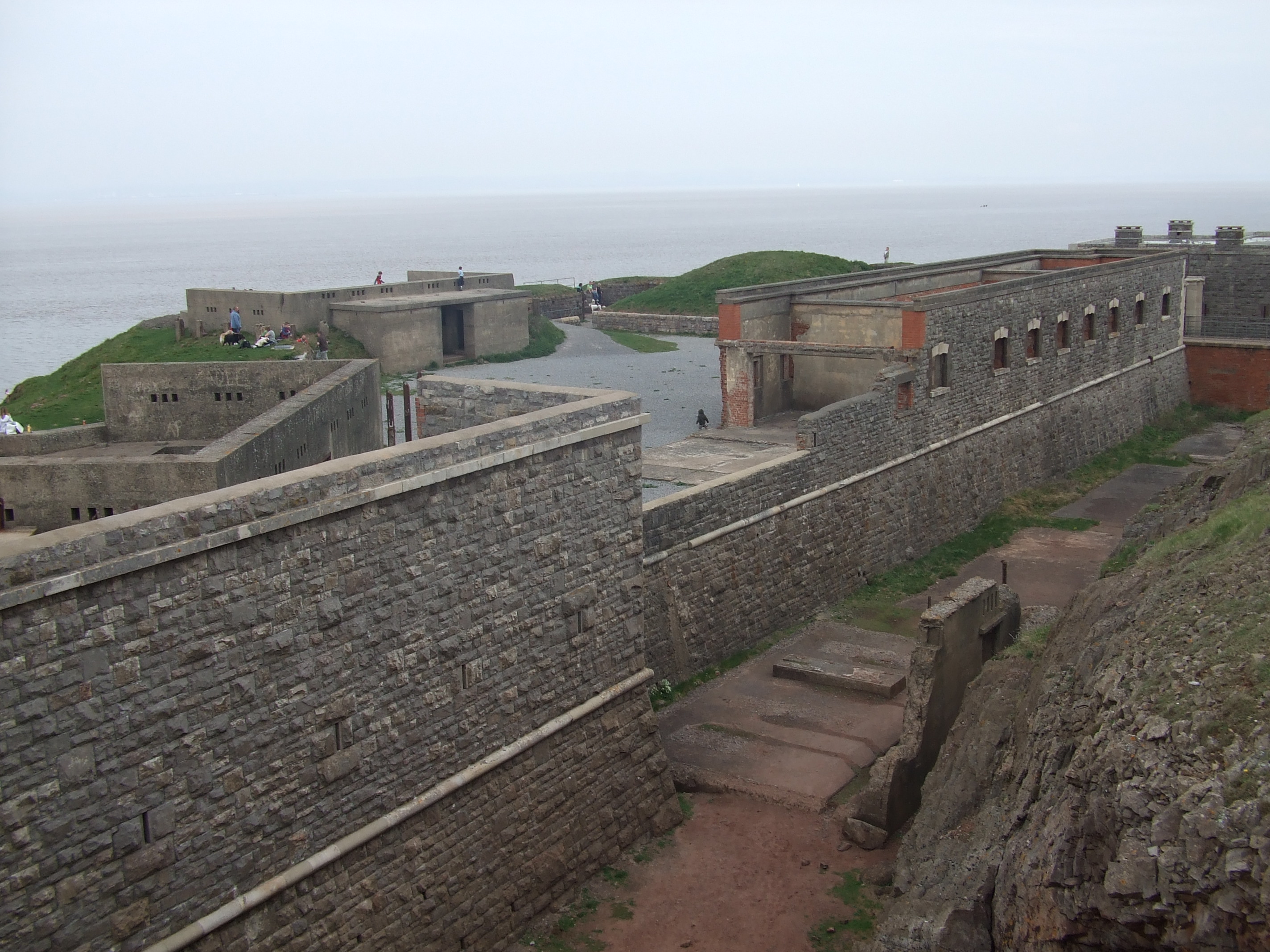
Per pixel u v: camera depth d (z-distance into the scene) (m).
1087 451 41.84
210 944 13.02
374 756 14.88
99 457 23.34
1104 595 16.75
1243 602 13.07
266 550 13.23
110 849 11.96
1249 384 48.47
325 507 13.75
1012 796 14.43
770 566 27.45
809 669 24.88
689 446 32.56
